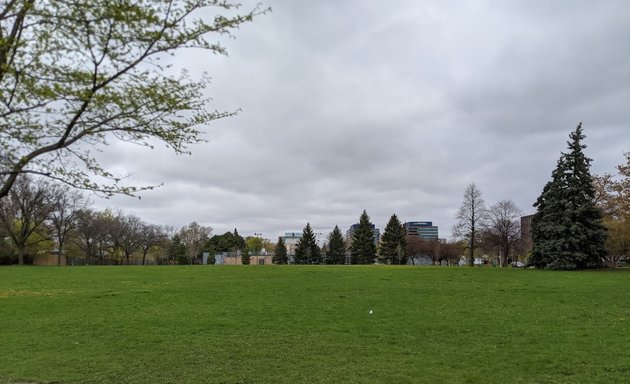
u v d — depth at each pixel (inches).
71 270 1812.3
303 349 502.3
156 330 605.9
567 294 935.0
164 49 269.0
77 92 251.4
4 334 590.9
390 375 406.3
